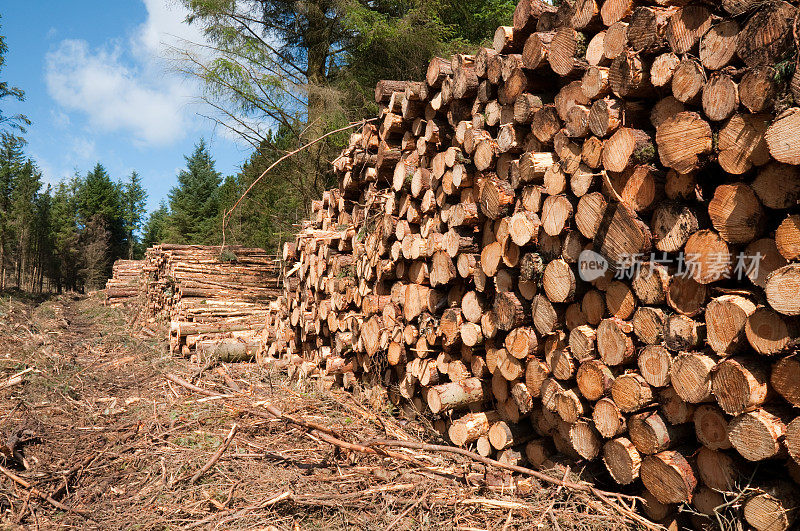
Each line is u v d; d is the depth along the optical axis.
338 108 13.08
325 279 5.57
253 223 16.98
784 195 1.98
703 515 2.32
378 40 13.80
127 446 3.88
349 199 5.69
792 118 1.87
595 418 2.73
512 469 3.18
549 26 3.16
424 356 4.05
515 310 3.16
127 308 14.53
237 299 9.44
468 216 3.54
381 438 3.96
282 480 3.29
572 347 2.88
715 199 2.20
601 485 2.95
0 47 23.45
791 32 1.92
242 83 13.19
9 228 31.48
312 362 5.81
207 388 5.32
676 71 2.31
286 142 16.30
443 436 3.94
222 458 3.62
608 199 2.70
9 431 3.93
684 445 2.52
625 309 2.64
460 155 3.71
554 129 3.01
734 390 2.10
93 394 5.24
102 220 44.78
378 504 3.01
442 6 14.17
